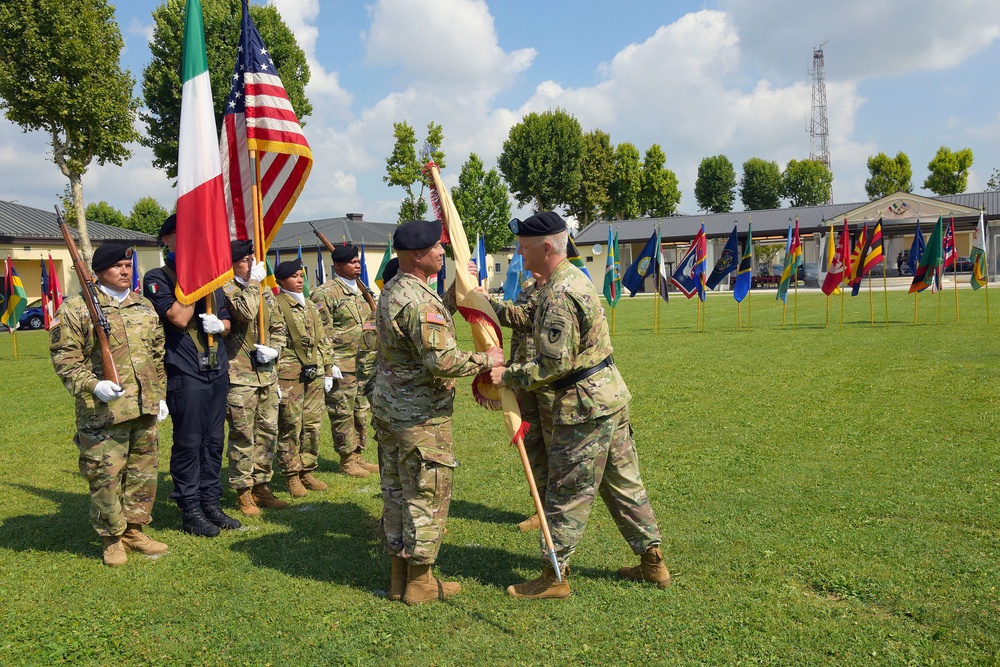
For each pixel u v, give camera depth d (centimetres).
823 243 4550
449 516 541
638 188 6462
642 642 348
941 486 564
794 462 646
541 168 5444
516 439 391
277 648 350
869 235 1959
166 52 3081
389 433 396
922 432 732
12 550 487
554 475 391
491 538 496
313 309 625
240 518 554
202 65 525
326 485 644
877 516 507
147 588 422
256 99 651
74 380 441
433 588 398
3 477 675
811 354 1373
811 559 435
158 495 620
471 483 622
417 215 2889
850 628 354
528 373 378
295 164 672
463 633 361
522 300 479
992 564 420
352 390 675
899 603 376
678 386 1061
